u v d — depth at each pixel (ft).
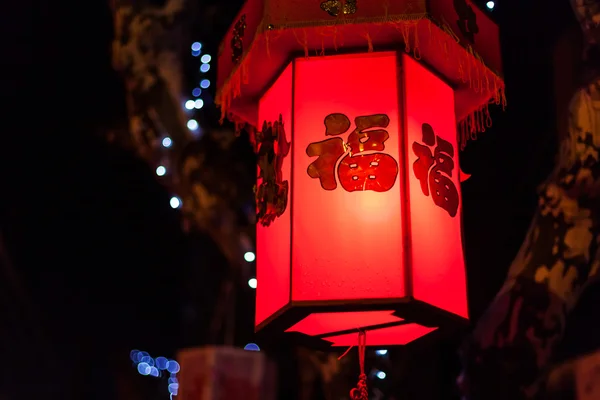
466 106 11.81
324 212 9.66
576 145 12.37
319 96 10.13
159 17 15.21
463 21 10.34
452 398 15.29
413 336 10.87
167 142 14.80
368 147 9.83
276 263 10.03
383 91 10.03
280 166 10.26
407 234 9.45
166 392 20.79
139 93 14.94
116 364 21.29
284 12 9.76
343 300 9.30
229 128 17.42
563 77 13.28
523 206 16.80
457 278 10.06
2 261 20.93
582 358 10.63
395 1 9.61
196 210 14.65
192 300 16.89
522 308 12.25
